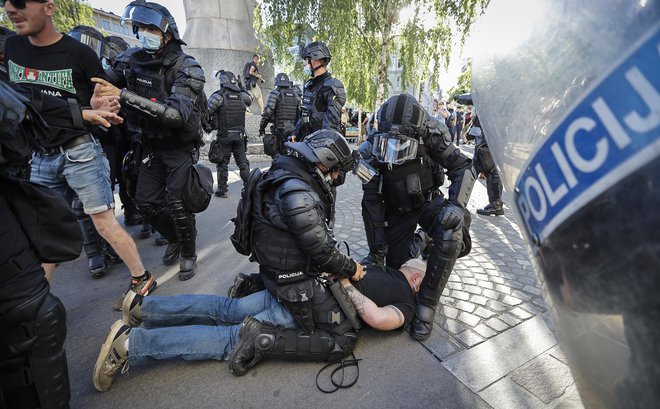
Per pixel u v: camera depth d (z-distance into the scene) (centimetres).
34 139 130
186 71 256
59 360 130
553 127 55
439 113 1212
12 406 125
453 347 206
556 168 54
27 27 204
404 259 278
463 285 277
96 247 293
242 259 329
